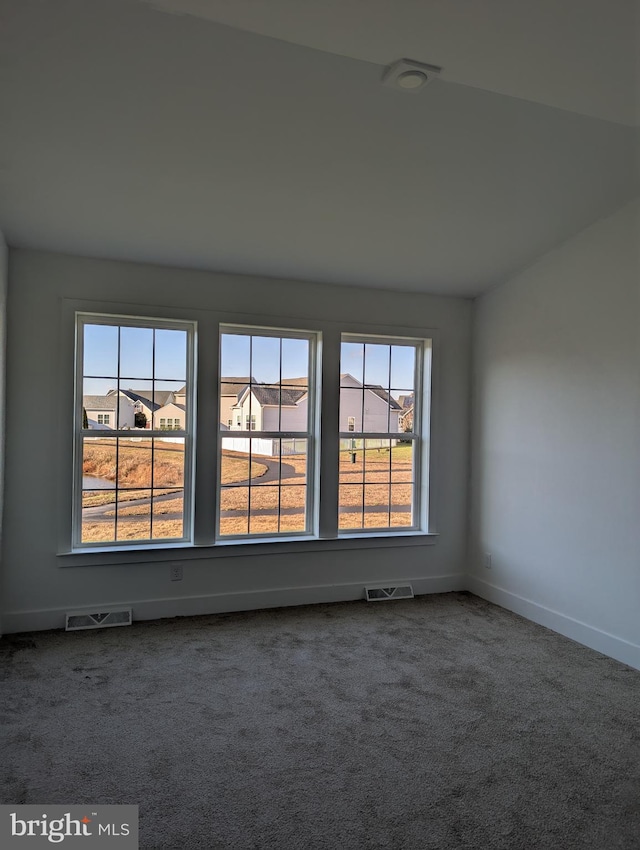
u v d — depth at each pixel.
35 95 2.22
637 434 3.12
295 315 4.12
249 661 3.12
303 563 4.16
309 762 2.18
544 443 3.81
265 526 4.17
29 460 3.52
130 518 3.85
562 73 1.87
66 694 2.70
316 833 1.80
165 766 2.14
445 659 3.19
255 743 2.31
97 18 1.88
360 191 3.01
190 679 2.89
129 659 3.12
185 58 2.06
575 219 3.36
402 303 4.43
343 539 4.24
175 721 2.47
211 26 1.91
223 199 3.03
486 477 4.41
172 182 2.86
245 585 4.01
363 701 2.68
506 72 1.88
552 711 2.61
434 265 3.94
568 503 3.59
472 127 2.53
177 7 1.58
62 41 1.96
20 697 2.66
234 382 4.08
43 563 3.55
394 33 1.68
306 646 3.35
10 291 3.47
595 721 2.53
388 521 4.51
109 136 2.48
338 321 4.24
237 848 1.72
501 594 4.18
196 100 2.28
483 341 4.48
